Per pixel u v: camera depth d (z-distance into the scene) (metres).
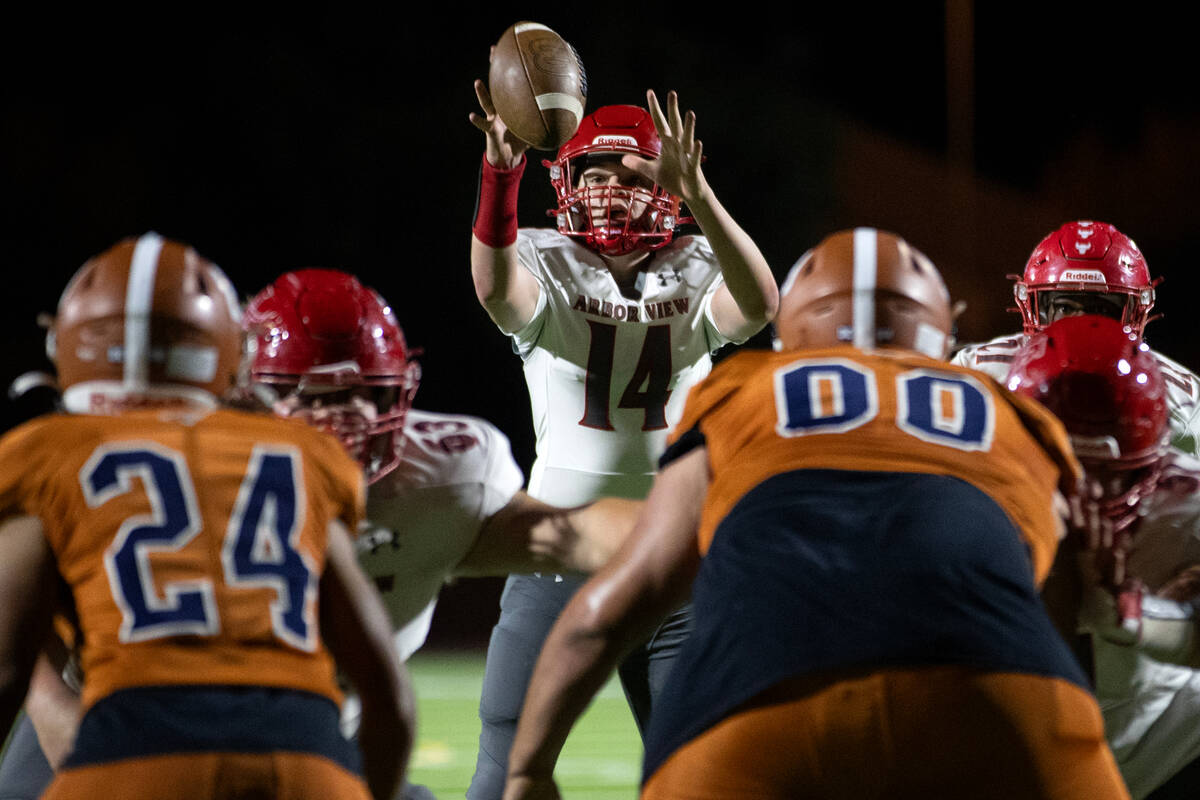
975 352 15.45
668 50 59.12
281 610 6.62
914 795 6.58
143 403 7.20
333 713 6.68
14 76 53.38
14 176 53.59
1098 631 9.18
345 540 7.12
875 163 60.38
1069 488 7.84
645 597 7.62
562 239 13.65
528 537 10.44
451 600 50.97
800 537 7.00
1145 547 10.12
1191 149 59.25
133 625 6.42
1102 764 6.87
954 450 7.36
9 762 9.73
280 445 7.05
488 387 57.09
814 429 7.38
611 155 13.52
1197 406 15.20
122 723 6.27
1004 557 7.01
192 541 6.61
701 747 6.76
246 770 6.23
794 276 8.47
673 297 13.55
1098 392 9.34
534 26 12.84
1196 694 11.02
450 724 25.08
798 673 6.64
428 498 10.26
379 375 9.85
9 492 6.64
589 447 13.45
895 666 6.62
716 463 7.50
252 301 10.06
